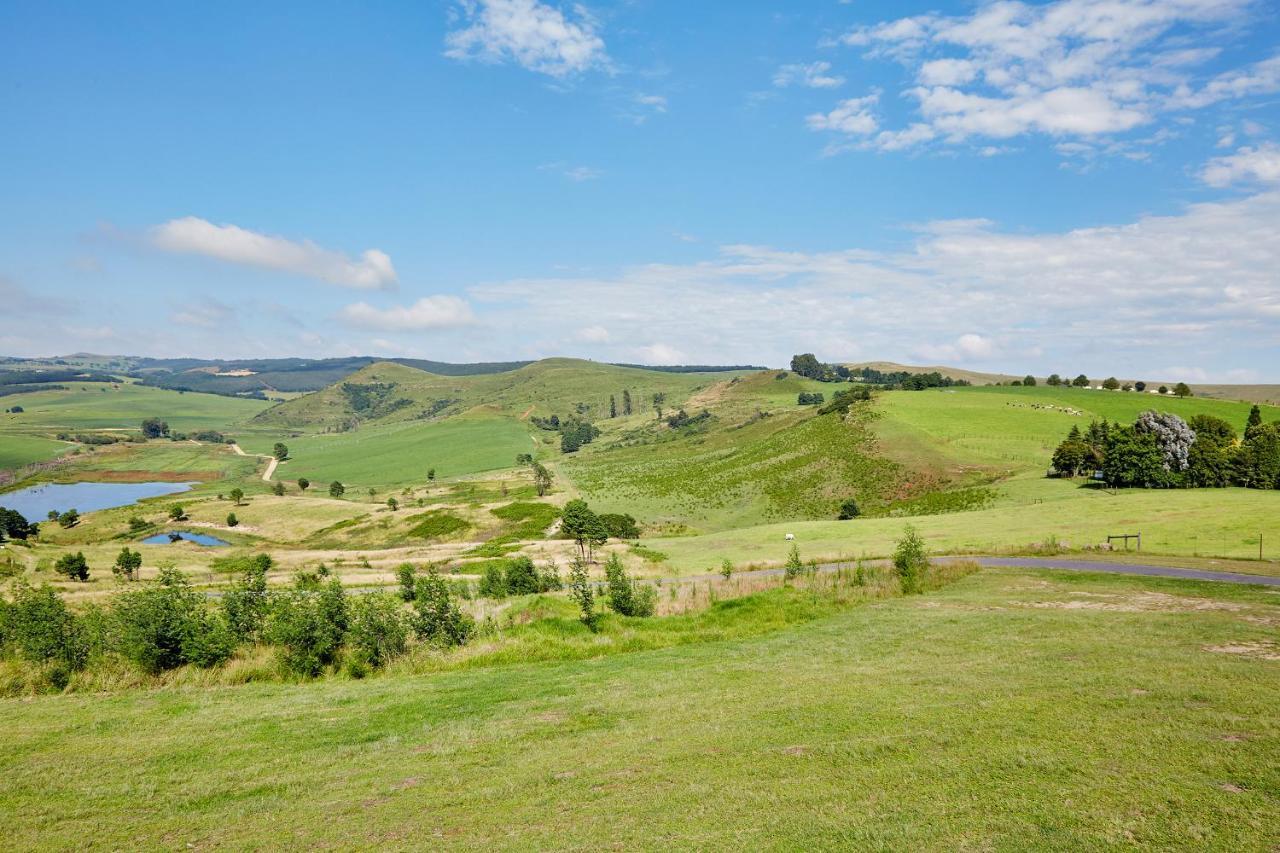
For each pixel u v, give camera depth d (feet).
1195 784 32.58
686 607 104.73
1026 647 66.13
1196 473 275.59
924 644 71.20
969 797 32.99
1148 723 41.29
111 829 36.45
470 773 42.27
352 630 78.95
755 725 47.26
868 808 32.63
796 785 36.22
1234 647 62.80
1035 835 28.78
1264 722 40.24
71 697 66.54
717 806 34.40
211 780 43.37
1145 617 79.66
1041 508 239.71
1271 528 162.40
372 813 36.96
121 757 48.08
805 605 100.37
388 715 56.85
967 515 244.22
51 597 78.28
